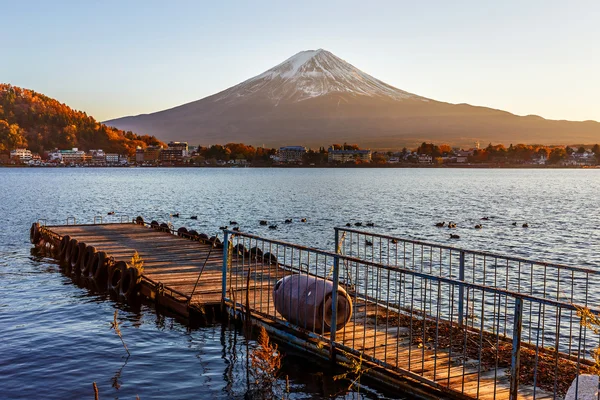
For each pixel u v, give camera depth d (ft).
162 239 103.40
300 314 46.65
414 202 282.15
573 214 218.79
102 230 117.29
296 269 71.72
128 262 79.71
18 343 53.21
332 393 40.50
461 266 48.26
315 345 45.68
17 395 41.45
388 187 451.53
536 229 167.53
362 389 40.45
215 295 61.31
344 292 46.65
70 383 43.70
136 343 52.75
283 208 242.99
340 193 360.69
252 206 253.44
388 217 204.64
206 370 46.06
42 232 117.80
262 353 41.16
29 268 91.35
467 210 236.22
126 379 44.47
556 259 114.42
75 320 60.90
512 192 385.09
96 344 52.70
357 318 50.70
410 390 37.78
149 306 65.92
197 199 297.94
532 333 57.06
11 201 267.39
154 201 281.33
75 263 88.38
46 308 65.98
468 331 46.93
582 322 29.27
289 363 45.50
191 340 53.01
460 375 37.70
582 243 137.49
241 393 41.52
